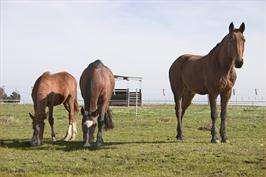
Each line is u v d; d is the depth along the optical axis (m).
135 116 28.33
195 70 14.94
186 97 16.34
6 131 20.05
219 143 14.06
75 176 10.55
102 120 14.04
